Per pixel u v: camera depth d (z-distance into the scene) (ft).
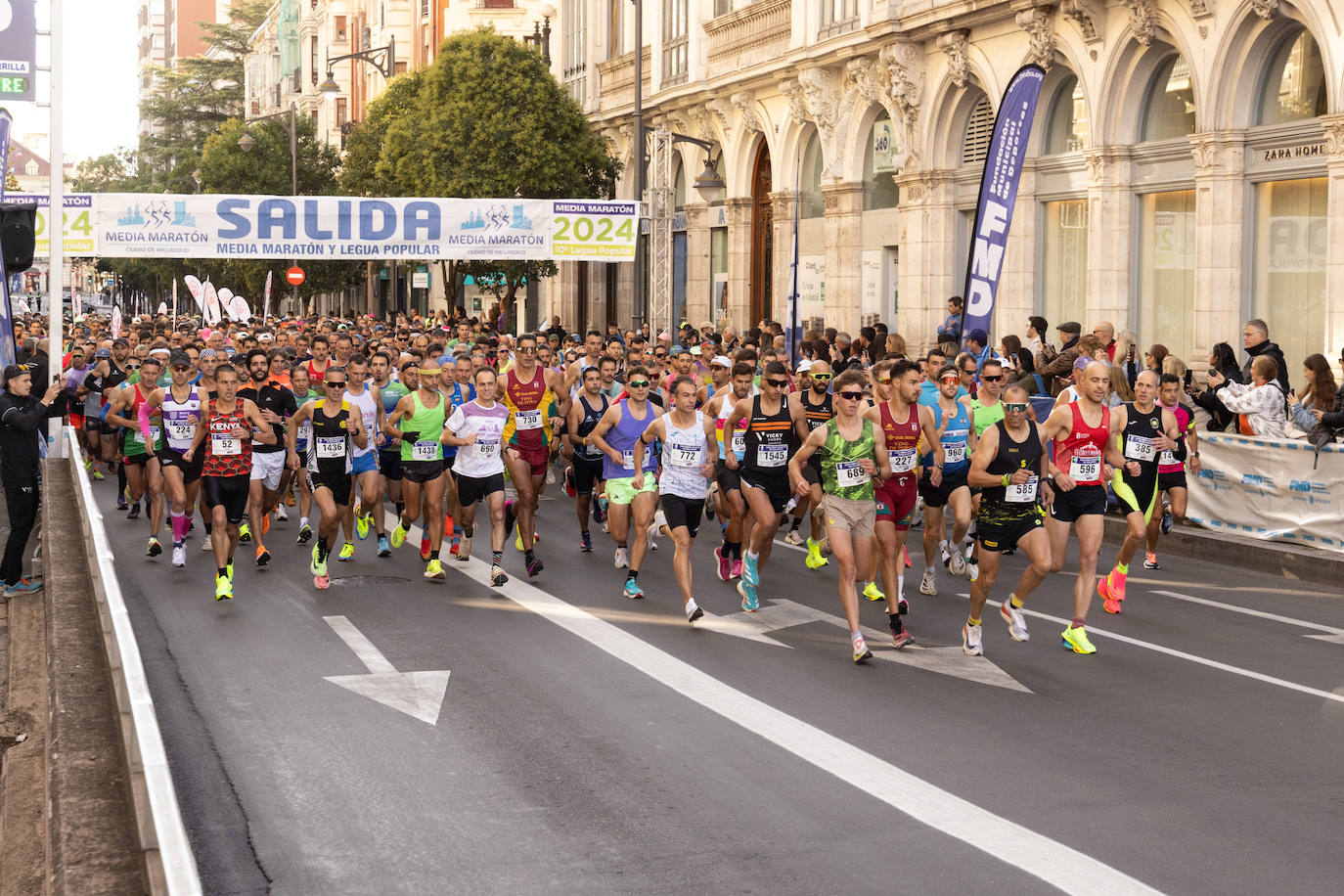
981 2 74.84
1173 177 66.13
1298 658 31.07
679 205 123.13
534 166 113.50
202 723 25.79
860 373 30.78
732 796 21.67
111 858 17.15
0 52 58.75
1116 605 36.27
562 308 148.36
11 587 43.04
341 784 22.40
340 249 81.25
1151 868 18.66
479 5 190.19
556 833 20.17
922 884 18.19
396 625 34.50
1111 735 24.95
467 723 25.79
